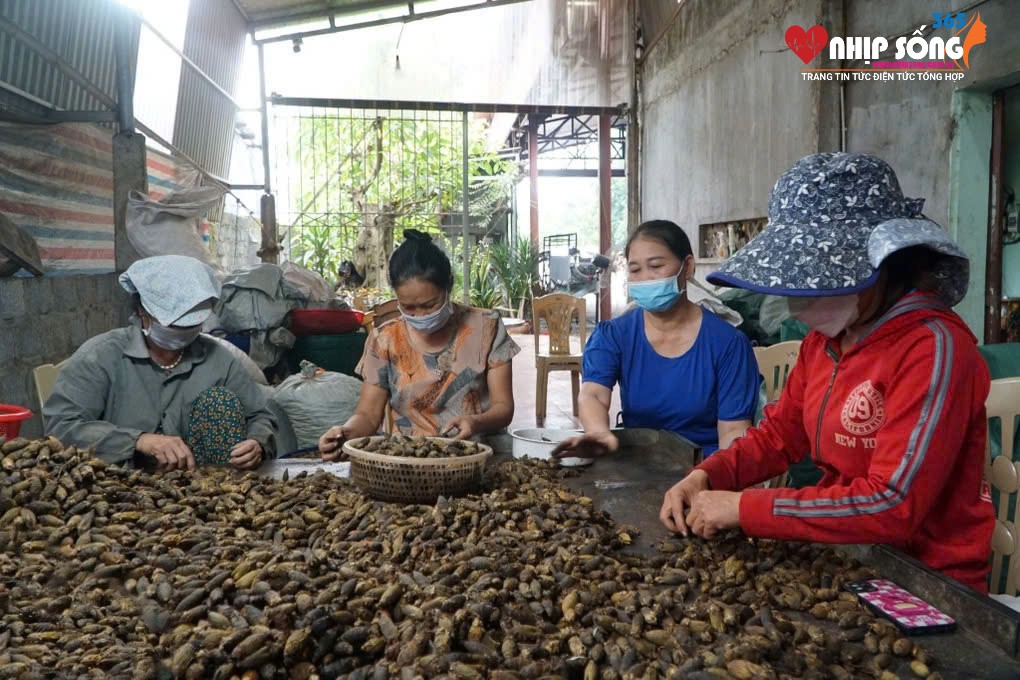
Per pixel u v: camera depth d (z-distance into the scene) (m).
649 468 2.47
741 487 2.03
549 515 1.97
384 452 2.17
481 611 1.42
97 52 6.16
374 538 1.83
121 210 5.69
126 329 2.84
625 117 12.19
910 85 5.52
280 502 2.09
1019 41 4.54
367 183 11.48
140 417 2.81
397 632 1.38
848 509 1.57
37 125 5.07
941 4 5.19
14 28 4.39
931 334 1.57
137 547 1.77
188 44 8.34
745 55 7.95
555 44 11.63
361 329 6.69
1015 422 2.13
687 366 2.85
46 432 2.65
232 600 1.49
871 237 1.50
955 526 1.72
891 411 1.59
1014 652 1.32
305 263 12.41
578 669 1.30
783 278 1.49
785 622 1.42
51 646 1.38
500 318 3.06
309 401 4.42
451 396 2.98
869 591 1.55
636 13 11.66
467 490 2.12
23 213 4.90
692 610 1.49
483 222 17.58
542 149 19.11
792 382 2.05
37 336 4.26
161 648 1.35
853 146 6.27
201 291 2.63
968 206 5.12
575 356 7.41
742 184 8.09
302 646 1.30
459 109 11.41
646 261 2.74
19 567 1.68
